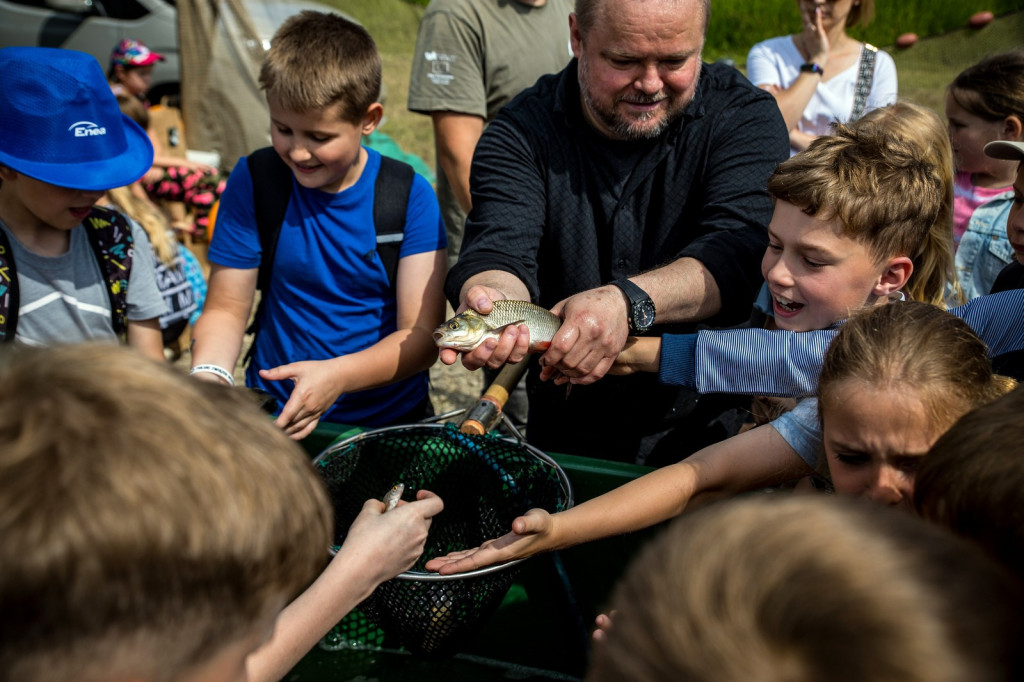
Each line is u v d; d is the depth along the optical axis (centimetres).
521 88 436
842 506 81
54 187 249
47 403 87
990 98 336
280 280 301
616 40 241
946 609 70
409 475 247
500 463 235
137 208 428
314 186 284
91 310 276
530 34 430
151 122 736
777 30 1244
